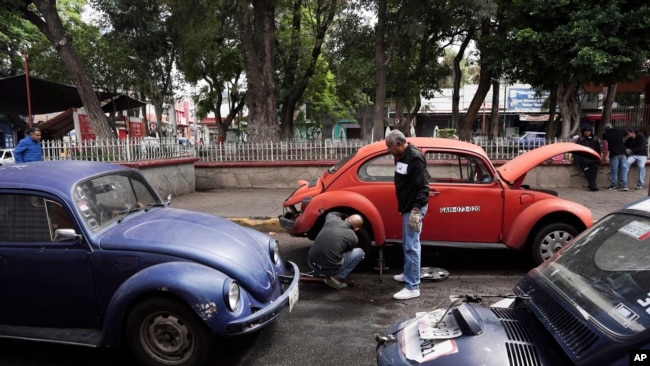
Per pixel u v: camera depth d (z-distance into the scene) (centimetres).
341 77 1602
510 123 3791
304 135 2925
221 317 315
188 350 326
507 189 556
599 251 257
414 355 225
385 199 566
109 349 381
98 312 348
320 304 479
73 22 2208
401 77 1594
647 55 1059
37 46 1914
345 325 424
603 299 216
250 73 1296
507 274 573
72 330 353
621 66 1093
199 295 312
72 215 349
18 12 1106
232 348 378
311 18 1919
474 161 570
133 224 380
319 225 579
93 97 1170
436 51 1703
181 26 1551
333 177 581
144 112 2331
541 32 1158
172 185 1115
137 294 319
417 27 1223
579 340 198
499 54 1299
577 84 1320
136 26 1666
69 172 387
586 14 1084
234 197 1095
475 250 684
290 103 1877
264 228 823
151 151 1072
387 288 529
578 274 250
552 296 242
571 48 1087
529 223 536
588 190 1144
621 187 1155
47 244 348
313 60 1802
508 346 214
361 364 350
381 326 421
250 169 1247
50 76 1875
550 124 1780
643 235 238
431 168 579
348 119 3719
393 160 576
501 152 1184
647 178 1205
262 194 1141
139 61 1756
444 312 264
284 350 374
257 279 360
